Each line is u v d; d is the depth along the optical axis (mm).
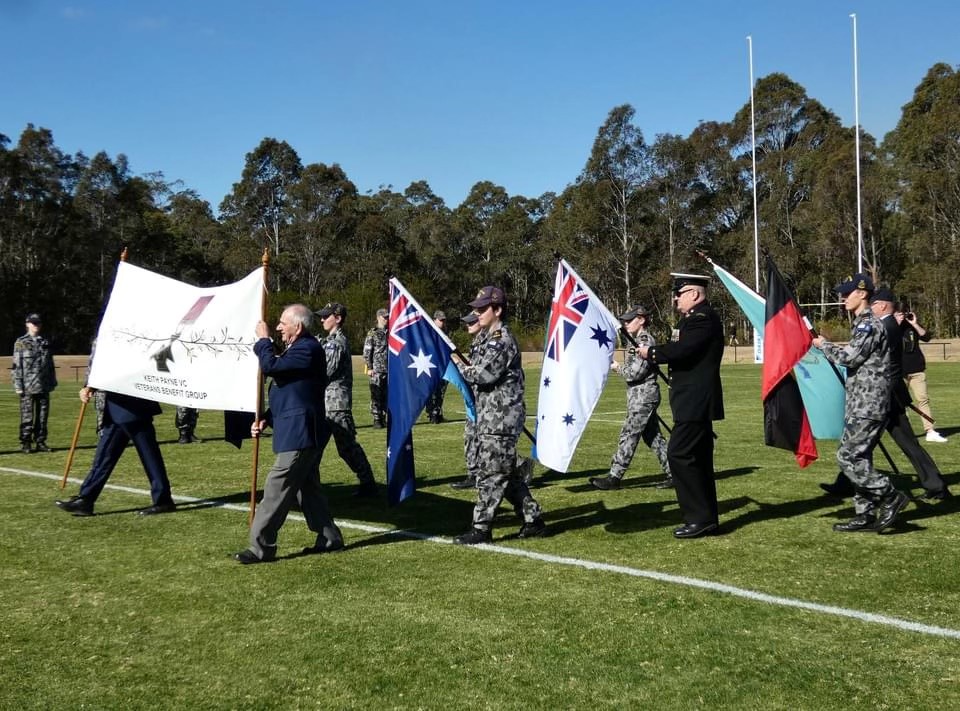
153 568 5848
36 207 57531
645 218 63906
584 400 7164
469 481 8930
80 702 3812
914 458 7746
